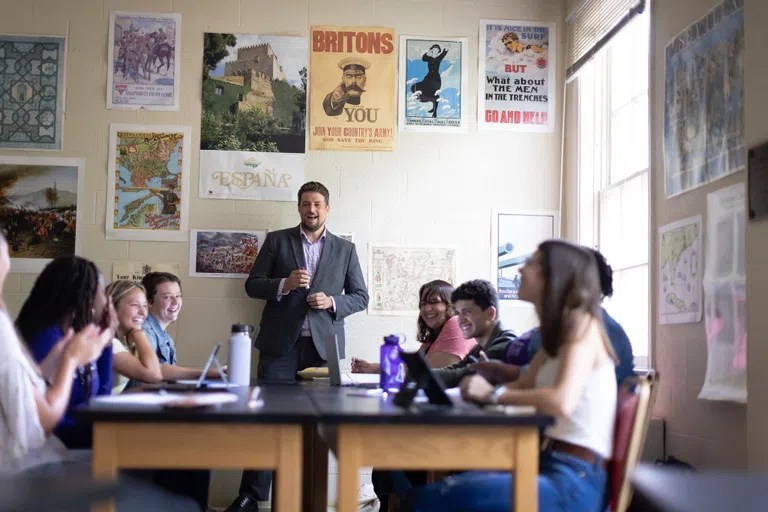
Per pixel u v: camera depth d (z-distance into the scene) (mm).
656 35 4172
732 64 3389
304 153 5320
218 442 2047
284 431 2061
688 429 3717
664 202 4047
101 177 5195
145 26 5273
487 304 3527
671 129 3977
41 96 5191
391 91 5406
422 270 5340
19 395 2264
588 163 5195
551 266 2387
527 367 2930
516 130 5465
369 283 5293
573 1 5344
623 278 4719
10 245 5102
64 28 5227
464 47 5469
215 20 5324
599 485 2359
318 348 4871
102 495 1287
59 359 2699
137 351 3504
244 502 4699
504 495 2254
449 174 5410
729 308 3342
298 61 5359
